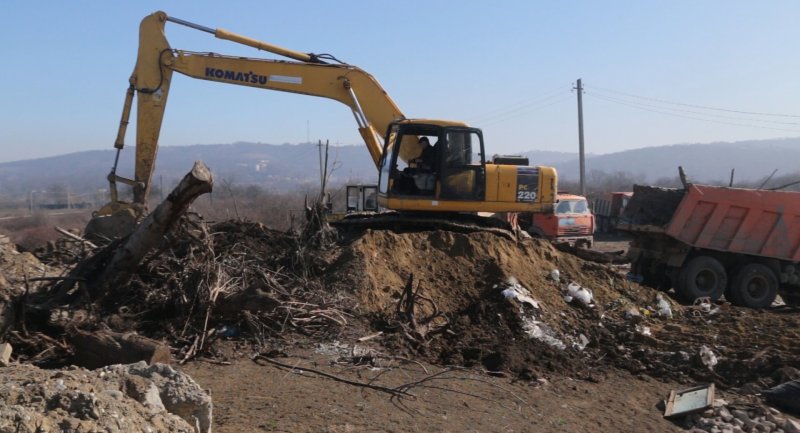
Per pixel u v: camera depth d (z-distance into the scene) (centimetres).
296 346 907
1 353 718
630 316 1168
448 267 1169
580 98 4594
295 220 1458
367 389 781
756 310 1376
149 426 461
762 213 1521
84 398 437
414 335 973
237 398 722
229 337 929
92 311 900
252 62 1520
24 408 414
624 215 1644
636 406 832
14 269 1004
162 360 739
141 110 1488
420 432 669
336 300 1006
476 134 1372
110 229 1375
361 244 1133
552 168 1404
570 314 1134
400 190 1363
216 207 2291
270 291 972
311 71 1532
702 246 1524
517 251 1255
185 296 952
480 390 819
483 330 1017
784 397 861
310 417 678
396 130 1425
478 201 1361
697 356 991
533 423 734
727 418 789
